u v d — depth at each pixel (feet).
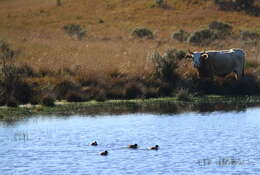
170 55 350.64
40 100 294.66
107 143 213.87
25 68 327.67
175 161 188.34
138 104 301.22
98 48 449.06
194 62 334.03
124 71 330.75
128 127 243.19
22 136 225.97
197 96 323.78
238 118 264.93
